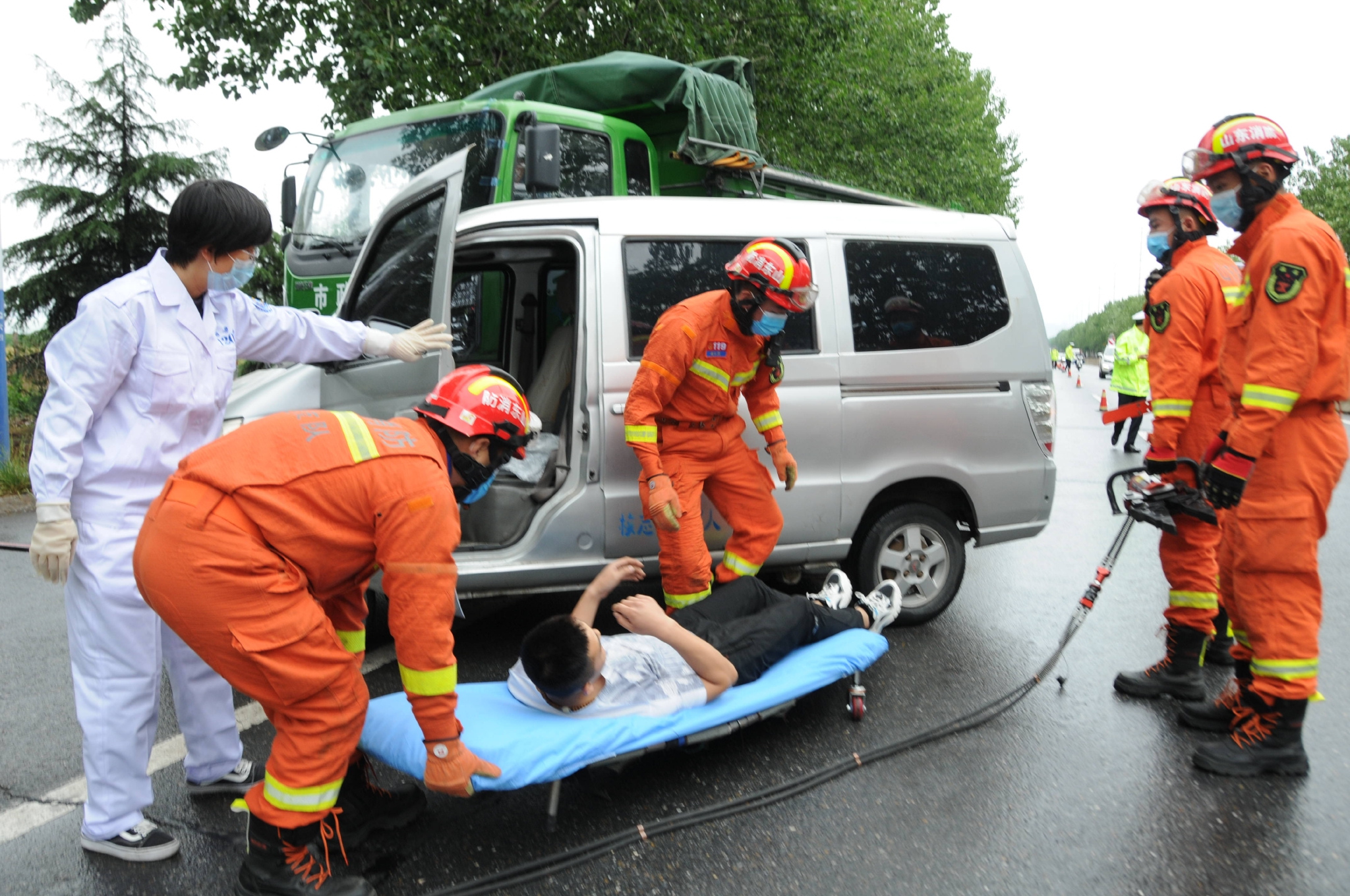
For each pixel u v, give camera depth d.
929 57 26.12
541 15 12.46
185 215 2.88
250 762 3.55
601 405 4.40
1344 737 3.88
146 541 2.49
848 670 3.88
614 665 3.38
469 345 5.80
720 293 4.24
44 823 3.25
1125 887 2.84
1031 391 5.36
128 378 2.91
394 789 3.32
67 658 4.90
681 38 12.80
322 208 7.66
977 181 28.92
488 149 6.83
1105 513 9.04
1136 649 4.99
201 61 12.60
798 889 2.84
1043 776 3.55
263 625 2.48
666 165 8.09
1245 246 3.66
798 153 15.85
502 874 2.86
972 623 5.46
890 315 5.04
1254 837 3.12
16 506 9.05
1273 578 3.53
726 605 3.95
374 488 2.53
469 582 4.24
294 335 3.45
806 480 4.81
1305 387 3.35
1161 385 4.14
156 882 2.89
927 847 3.06
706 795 3.42
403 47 11.77
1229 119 3.59
